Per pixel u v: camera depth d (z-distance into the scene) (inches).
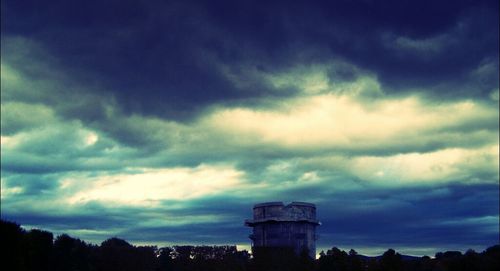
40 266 7062.0
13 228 6417.3
